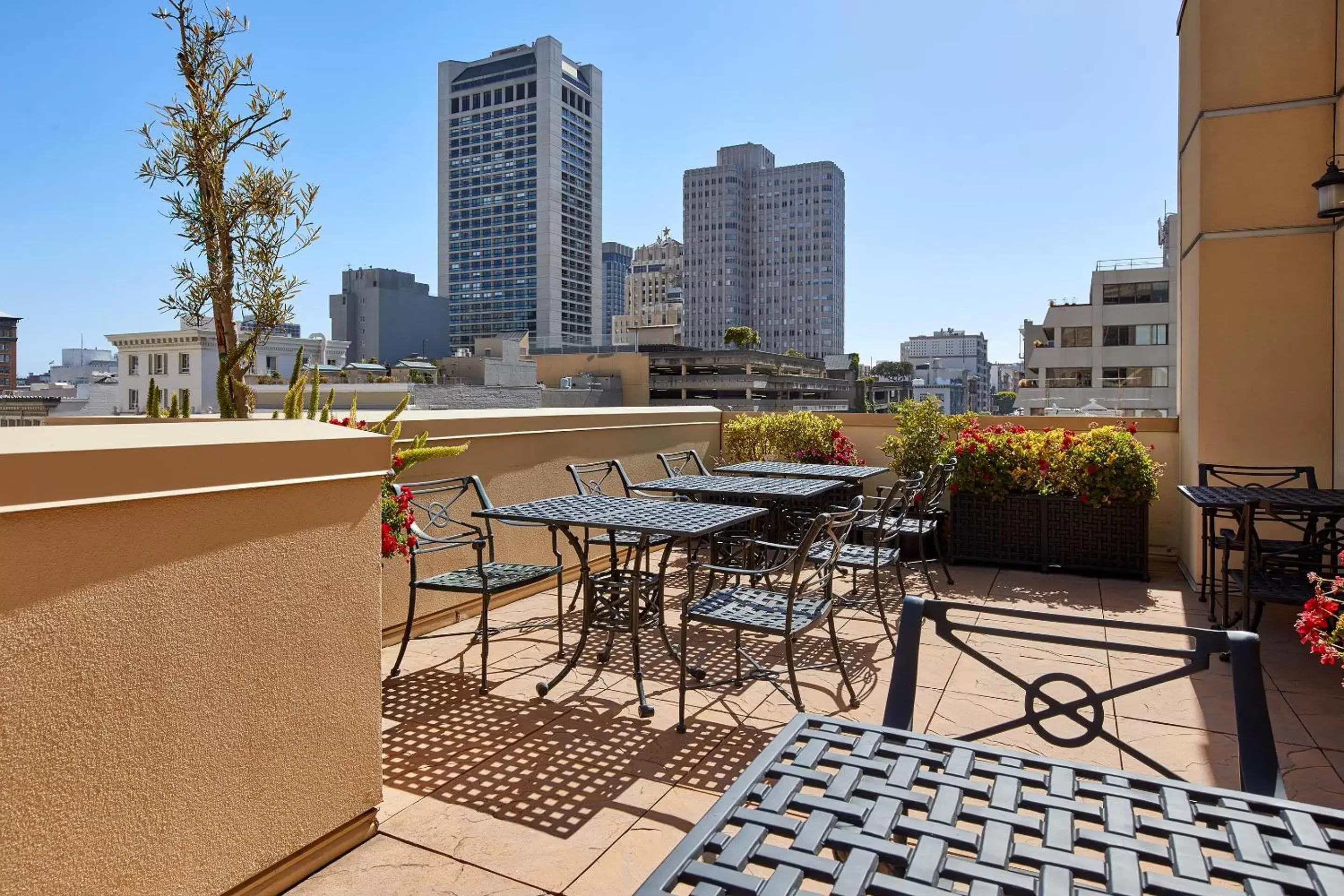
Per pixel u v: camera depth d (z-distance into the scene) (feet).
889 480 25.25
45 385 284.41
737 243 552.41
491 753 9.73
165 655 5.92
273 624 6.77
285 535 6.88
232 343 13.33
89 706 5.43
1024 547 20.30
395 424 13.91
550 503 13.21
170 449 5.92
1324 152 16.97
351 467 7.49
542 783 8.95
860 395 325.62
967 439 20.77
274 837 6.79
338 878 7.09
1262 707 5.25
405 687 11.99
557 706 11.26
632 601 11.14
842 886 3.33
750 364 251.39
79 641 5.37
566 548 18.92
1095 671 12.68
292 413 13.21
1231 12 17.65
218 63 12.92
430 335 484.74
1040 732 5.92
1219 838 3.77
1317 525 15.48
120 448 5.58
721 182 550.36
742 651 13.88
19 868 5.05
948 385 397.39
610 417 20.52
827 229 538.06
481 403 141.49
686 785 8.90
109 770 5.55
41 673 5.16
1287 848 3.67
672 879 3.40
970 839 3.74
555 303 474.90
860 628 15.42
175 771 6.00
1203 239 17.92
